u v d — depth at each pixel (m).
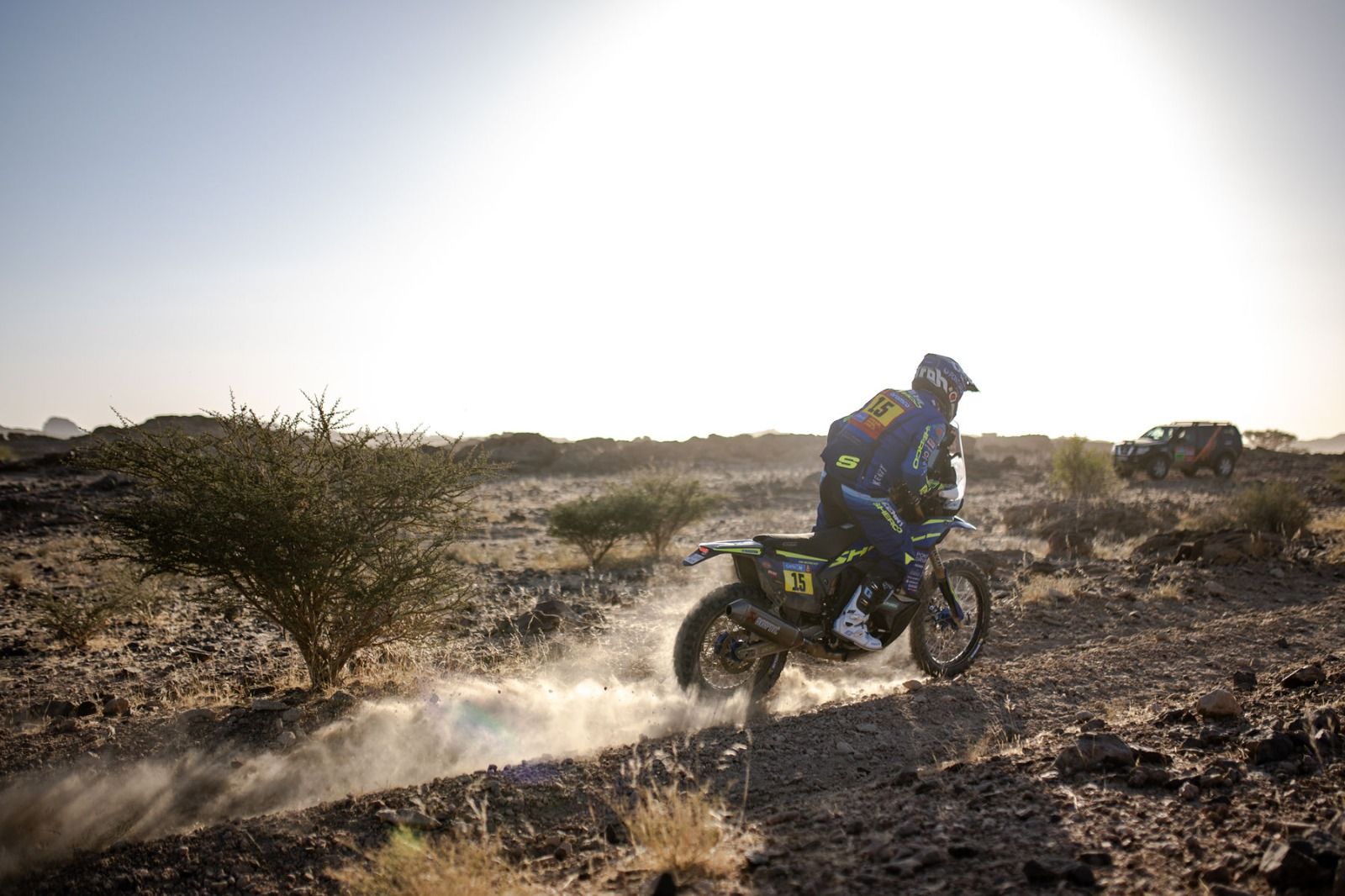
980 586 6.97
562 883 3.43
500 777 4.62
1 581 12.64
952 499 6.32
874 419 6.05
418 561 6.83
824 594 6.05
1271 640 7.30
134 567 9.81
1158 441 33.69
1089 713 5.53
